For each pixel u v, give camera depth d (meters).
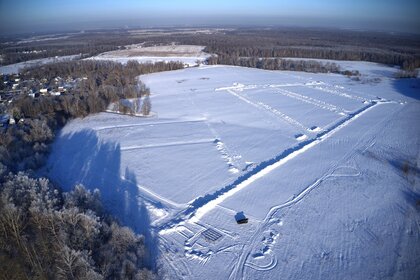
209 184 42.09
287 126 65.12
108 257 27.59
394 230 32.94
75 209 31.58
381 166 46.81
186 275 27.41
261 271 27.73
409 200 38.25
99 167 47.91
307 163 47.88
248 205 37.25
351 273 27.47
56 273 26.00
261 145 55.09
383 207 36.84
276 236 32.03
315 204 37.41
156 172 45.81
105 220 32.94
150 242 31.36
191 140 57.94
